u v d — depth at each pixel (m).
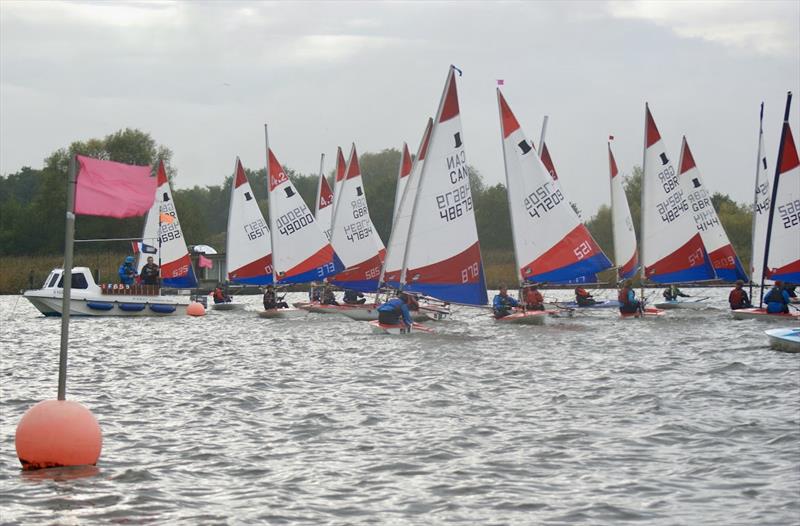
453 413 42.47
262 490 29.61
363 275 118.12
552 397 46.97
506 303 97.06
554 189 94.56
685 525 26.16
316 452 34.59
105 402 45.84
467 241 80.50
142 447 35.44
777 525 26.06
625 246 134.62
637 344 74.75
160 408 44.09
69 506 27.77
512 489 29.69
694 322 97.00
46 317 119.69
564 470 31.91
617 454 34.12
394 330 83.62
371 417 41.41
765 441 35.97
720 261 123.50
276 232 116.75
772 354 65.31
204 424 40.00
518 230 94.62
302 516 27.02
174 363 63.91
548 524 26.33
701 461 32.97
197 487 29.92
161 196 135.25
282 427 39.25
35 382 53.34
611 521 26.53
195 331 94.06
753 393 47.50
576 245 94.50
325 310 114.00
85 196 33.97
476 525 26.25
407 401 45.91
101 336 88.00
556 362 62.38
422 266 80.50
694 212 124.25
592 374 55.88
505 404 44.94
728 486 29.81
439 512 27.41
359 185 118.00
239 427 39.25
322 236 116.06
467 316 118.12
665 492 29.23
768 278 94.00
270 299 116.88
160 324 105.25
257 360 65.38
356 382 52.91
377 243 126.69
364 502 28.39
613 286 134.75
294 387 51.06
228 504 28.11
